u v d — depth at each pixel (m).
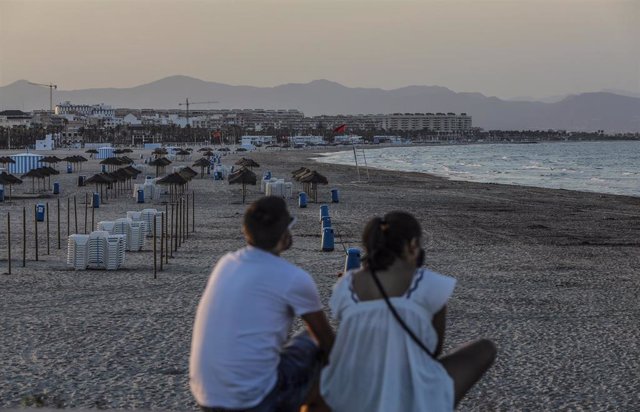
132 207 66.62
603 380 16.98
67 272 32.09
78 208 64.88
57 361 17.89
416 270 6.57
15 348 19.19
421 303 6.39
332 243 40.25
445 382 6.41
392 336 6.35
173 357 18.34
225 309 6.58
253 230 6.81
